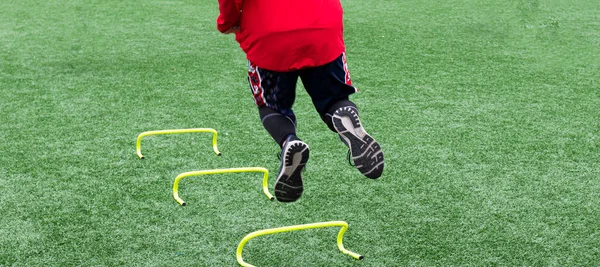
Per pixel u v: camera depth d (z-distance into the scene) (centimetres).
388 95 579
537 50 730
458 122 520
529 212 384
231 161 451
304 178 422
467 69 659
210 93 586
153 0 983
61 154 457
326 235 358
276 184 301
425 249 346
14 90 590
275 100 306
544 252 344
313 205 390
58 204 389
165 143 477
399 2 978
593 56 711
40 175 426
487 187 414
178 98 573
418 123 516
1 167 436
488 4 962
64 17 875
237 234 360
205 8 933
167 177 425
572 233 362
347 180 421
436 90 595
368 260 336
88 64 672
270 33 282
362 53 712
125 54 710
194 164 445
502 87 607
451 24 848
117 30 812
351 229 365
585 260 337
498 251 344
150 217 376
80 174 428
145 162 446
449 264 332
